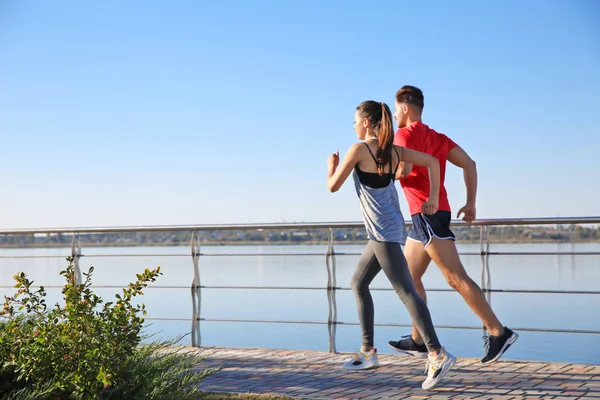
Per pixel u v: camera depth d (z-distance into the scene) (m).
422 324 4.21
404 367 4.96
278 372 4.85
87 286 3.88
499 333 4.55
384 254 4.29
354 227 5.70
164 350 4.22
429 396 4.03
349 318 18.31
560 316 17.52
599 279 25.50
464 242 5.34
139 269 32.78
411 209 4.64
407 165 4.39
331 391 4.21
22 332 3.88
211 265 41.88
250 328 16.02
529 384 4.26
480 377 4.53
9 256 6.75
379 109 4.38
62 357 3.66
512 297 24.30
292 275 30.80
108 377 3.46
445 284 25.53
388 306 21.88
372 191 4.30
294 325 16.70
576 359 10.84
